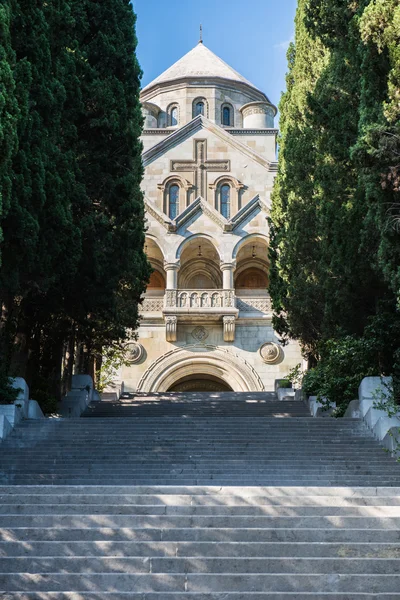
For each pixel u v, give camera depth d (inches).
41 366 927.0
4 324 773.9
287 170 996.6
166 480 552.7
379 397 719.1
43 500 429.4
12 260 684.7
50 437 671.1
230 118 1886.1
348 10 738.8
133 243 906.1
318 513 419.2
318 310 937.5
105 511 419.8
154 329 1478.8
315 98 840.3
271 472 580.7
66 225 733.9
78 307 856.9
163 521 406.0
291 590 354.3
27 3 725.3
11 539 387.2
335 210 789.9
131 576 357.4
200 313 1459.2
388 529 399.2
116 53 917.2
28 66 688.4
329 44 804.0
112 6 930.1
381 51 638.5
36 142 710.5
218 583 355.9
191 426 711.7
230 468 586.6
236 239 1517.0
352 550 378.6
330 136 798.5
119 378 1449.3
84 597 342.6
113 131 866.1
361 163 616.1
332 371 818.8
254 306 1489.9
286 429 706.2
